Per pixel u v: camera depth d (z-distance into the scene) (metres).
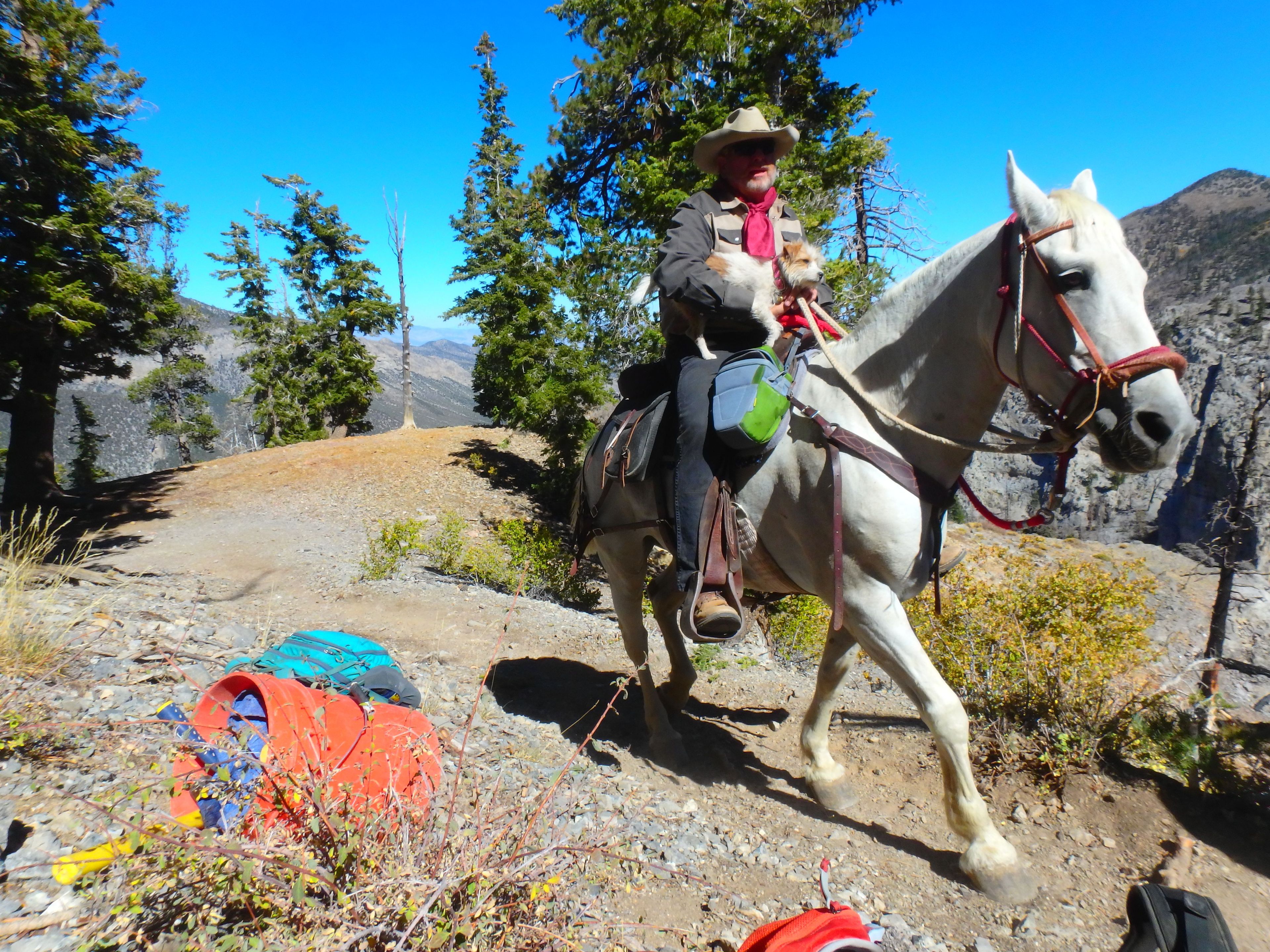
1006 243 2.80
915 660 3.05
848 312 12.80
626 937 2.34
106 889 2.13
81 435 46.94
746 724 5.10
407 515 18.89
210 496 20.23
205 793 2.12
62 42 14.89
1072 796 3.76
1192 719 4.20
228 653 4.62
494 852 2.13
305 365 40.53
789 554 3.40
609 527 4.39
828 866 2.50
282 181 37.47
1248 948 2.66
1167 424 2.43
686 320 3.76
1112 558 5.59
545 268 22.62
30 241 14.70
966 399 3.08
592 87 15.91
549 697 5.32
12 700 3.10
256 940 1.77
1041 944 2.67
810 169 14.41
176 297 20.92
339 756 2.41
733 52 14.66
